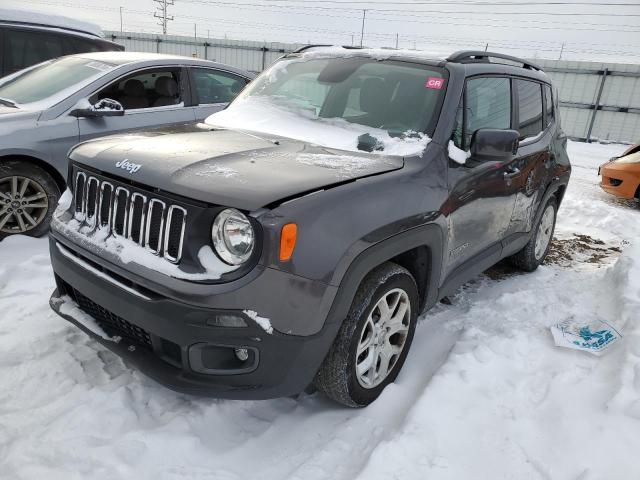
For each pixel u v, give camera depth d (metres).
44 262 3.85
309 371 2.14
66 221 2.49
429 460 2.11
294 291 1.96
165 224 2.04
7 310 3.17
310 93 3.25
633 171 7.77
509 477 2.08
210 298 1.89
